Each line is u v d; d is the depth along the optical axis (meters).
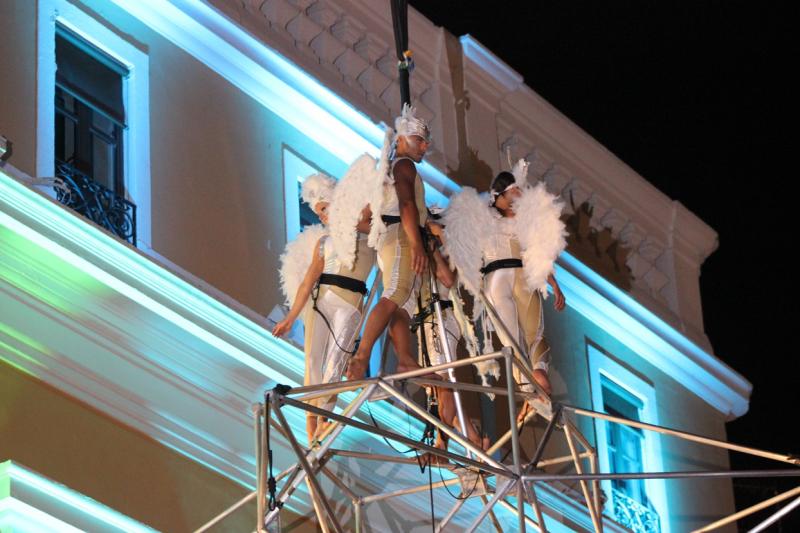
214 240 14.33
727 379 20.25
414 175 13.16
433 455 13.35
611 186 19.52
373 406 14.26
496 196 14.55
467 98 18.00
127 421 12.67
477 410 16.27
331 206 13.31
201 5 14.88
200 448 13.09
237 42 15.19
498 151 18.12
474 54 17.98
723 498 19.62
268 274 14.66
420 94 17.53
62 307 12.45
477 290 13.64
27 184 12.23
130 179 14.02
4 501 11.23
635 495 18.44
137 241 13.74
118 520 11.89
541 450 12.57
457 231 13.83
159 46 14.75
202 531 12.58
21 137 13.10
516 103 18.56
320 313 13.22
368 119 16.06
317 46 16.28
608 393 18.73
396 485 14.51
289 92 15.56
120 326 12.70
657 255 20.09
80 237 12.45
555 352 17.95
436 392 13.46
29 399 12.14
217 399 13.22
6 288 12.23
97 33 14.21
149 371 12.84
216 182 14.64
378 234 13.02
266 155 15.28
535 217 14.21
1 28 13.35
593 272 18.53
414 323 13.34
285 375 13.55
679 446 19.30
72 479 12.10
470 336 13.51
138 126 14.21
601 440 18.03
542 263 14.11
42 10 13.77
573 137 19.03
